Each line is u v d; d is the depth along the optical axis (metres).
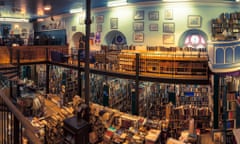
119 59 7.58
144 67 6.95
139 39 9.26
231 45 7.77
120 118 5.70
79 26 11.79
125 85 8.11
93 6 10.07
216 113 7.45
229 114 7.50
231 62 7.71
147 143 4.99
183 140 5.73
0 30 15.70
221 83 7.52
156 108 7.52
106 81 8.76
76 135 1.95
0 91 1.98
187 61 6.57
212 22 8.37
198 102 7.66
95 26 10.80
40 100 6.56
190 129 6.91
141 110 7.53
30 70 12.80
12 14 12.99
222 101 7.51
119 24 9.80
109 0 8.55
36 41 12.81
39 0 8.46
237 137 3.80
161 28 8.80
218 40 8.27
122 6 9.58
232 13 8.49
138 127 5.49
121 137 5.24
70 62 9.98
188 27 8.45
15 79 7.49
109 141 5.33
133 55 7.10
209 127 7.43
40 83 12.25
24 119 1.54
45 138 5.33
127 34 9.59
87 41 5.05
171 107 7.25
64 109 6.17
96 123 5.67
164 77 6.72
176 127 7.08
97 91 9.01
